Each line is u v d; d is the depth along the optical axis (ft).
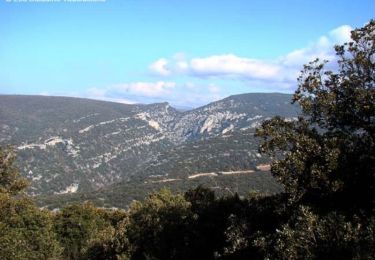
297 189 65.36
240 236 71.10
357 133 68.69
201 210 101.81
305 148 66.49
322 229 54.70
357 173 64.03
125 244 102.94
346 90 69.21
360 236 51.70
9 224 118.73
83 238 164.14
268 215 77.25
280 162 67.31
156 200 110.42
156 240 98.58
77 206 173.58
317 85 72.08
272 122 75.15
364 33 69.00
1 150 128.67
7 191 121.90
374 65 67.05
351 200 64.18
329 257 52.80
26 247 114.52
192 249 95.25
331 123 70.79
